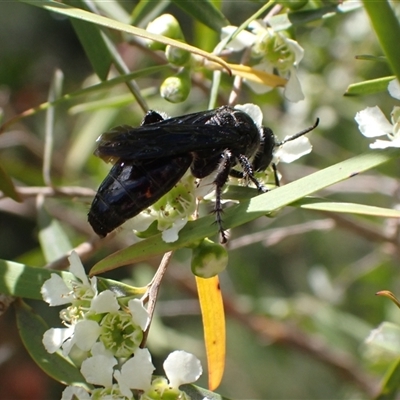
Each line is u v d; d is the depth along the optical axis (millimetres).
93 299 141
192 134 151
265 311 236
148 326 140
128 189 148
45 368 148
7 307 151
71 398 142
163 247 140
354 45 226
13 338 272
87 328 142
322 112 232
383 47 131
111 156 149
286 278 297
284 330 234
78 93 166
